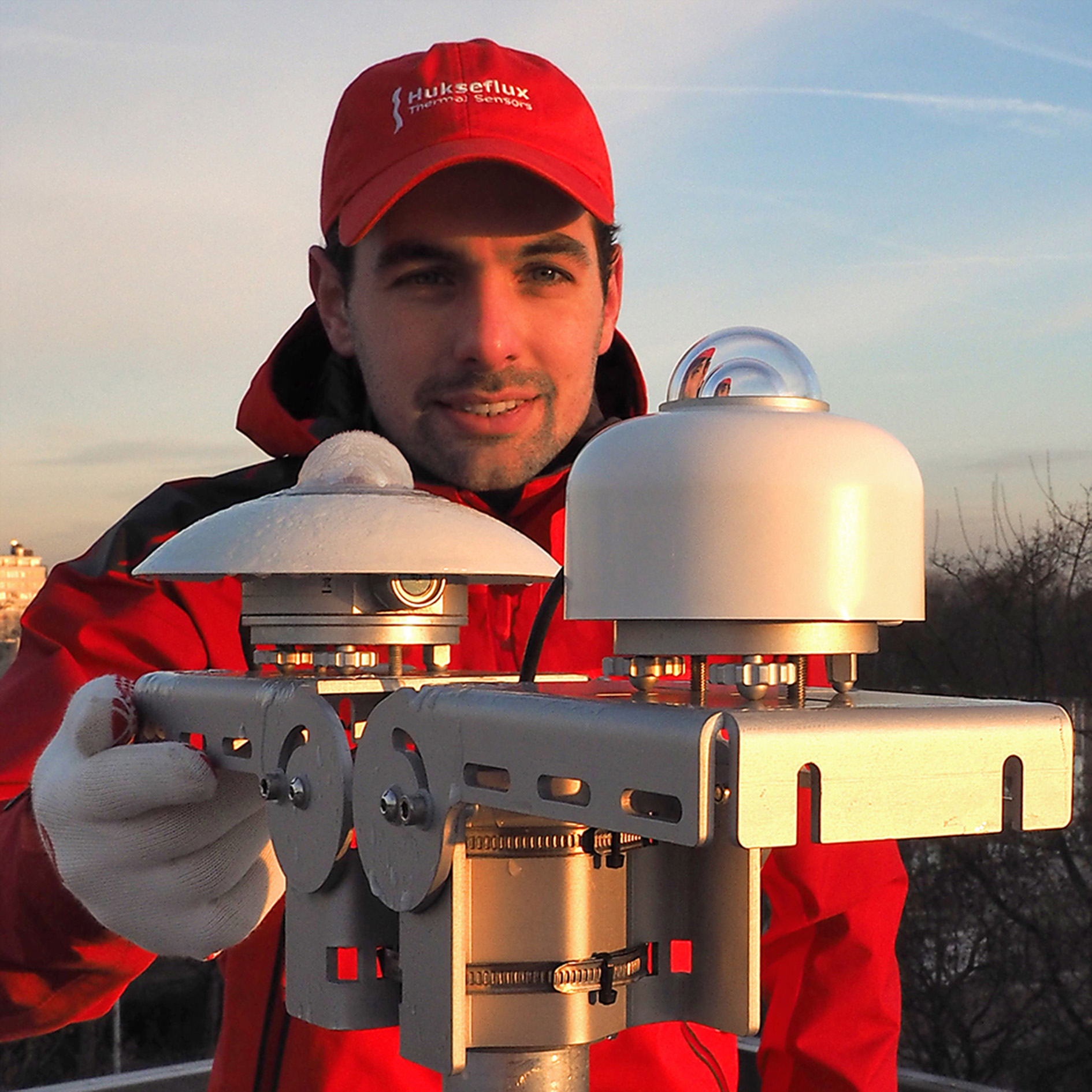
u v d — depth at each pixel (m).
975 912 12.79
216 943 0.85
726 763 0.51
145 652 1.42
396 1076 1.33
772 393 0.61
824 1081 1.57
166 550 0.80
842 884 1.57
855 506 0.57
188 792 0.80
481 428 1.41
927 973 12.91
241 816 0.84
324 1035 1.33
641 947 0.70
